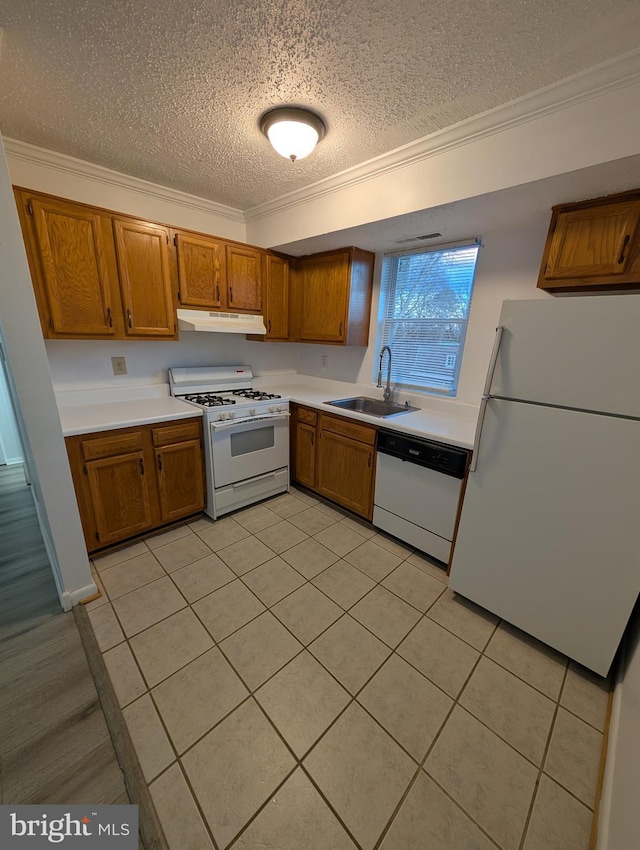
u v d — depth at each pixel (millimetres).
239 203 2693
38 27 1127
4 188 1313
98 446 1979
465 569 1808
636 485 1263
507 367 1512
